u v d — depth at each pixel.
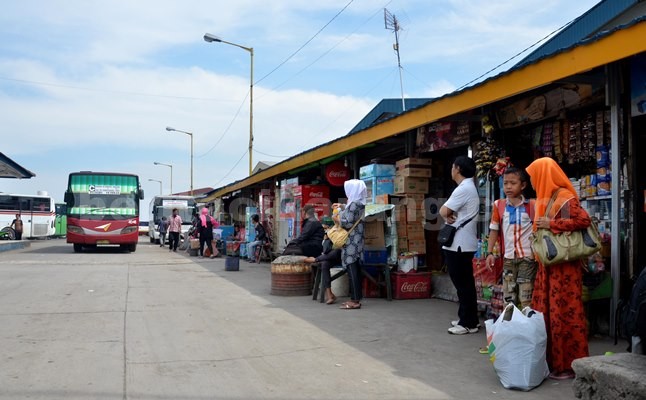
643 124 6.21
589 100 6.61
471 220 6.31
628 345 5.31
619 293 5.90
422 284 9.12
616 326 5.52
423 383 4.62
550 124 7.47
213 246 19.95
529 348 4.46
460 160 6.43
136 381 4.61
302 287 9.60
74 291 9.92
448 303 8.60
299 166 13.94
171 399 4.19
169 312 7.83
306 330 6.66
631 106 6.00
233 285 11.12
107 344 5.86
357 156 12.82
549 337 4.80
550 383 4.61
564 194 4.72
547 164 4.82
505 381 4.47
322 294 8.77
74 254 21.59
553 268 4.78
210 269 14.95
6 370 4.88
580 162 7.12
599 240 4.70
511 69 6.10
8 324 6.85
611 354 4.30
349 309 8.09
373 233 9.05
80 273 13.26
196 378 4.72
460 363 5.23
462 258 6.34
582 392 3.98
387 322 7.13
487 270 6.93
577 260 4.75
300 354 5.55
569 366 4.73
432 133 9.46
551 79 5.62
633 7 10.73
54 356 5.35
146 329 6.65
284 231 16.27
